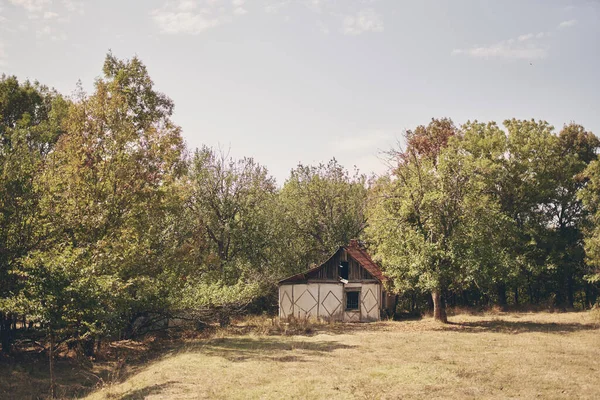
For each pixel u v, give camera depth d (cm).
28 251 2194
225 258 4297
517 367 2016
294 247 5269
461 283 3616
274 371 1947
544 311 4722
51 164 2802
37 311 1831
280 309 4256
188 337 3178
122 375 2130
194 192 4203
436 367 2000
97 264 2361
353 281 4194
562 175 5247
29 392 1903
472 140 5231
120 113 3189
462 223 3488
